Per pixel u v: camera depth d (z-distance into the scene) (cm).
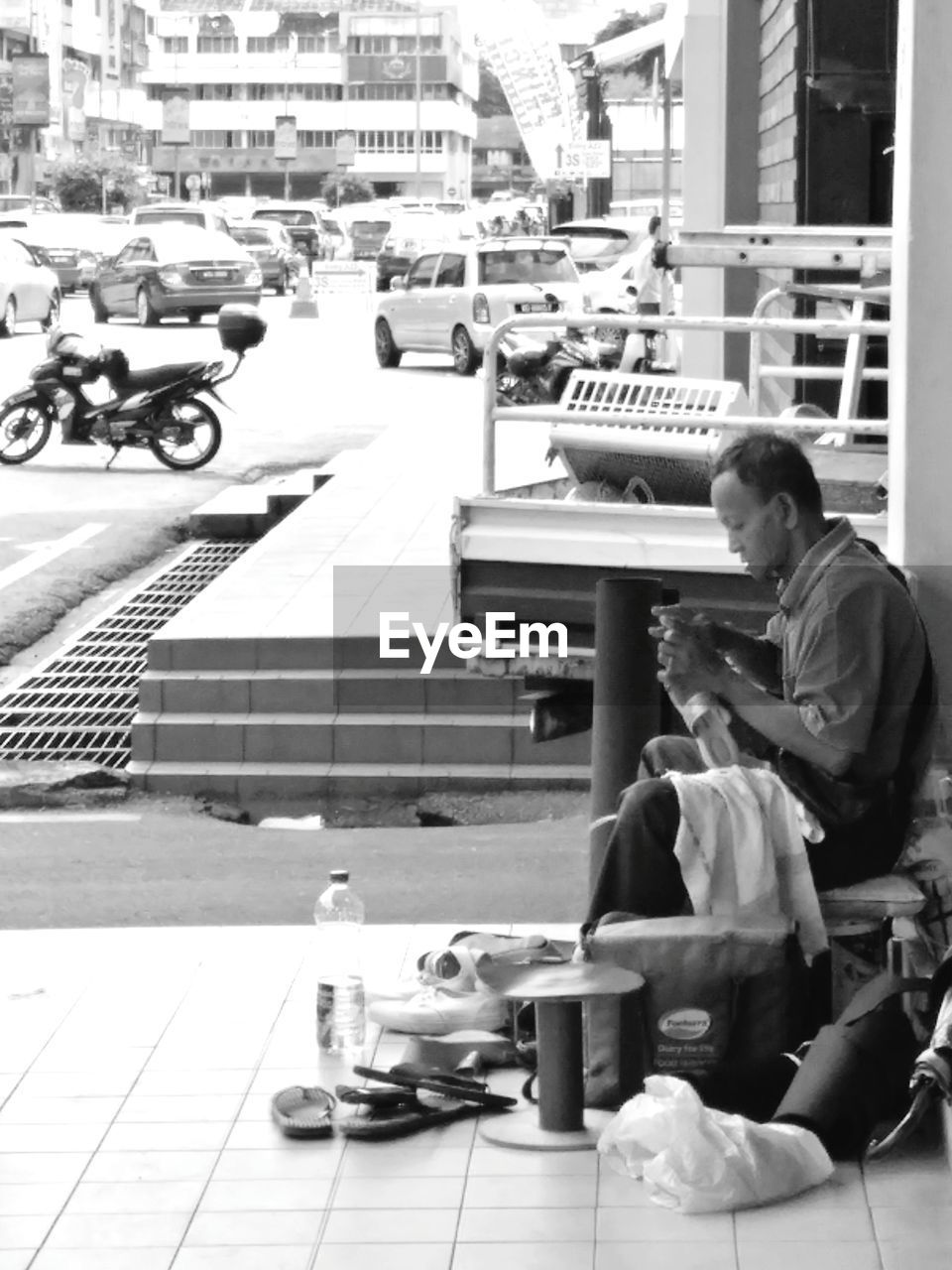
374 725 925
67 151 11500
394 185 14462
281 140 9925
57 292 3447
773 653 538
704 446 739
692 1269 410
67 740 995
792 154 1144
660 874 504
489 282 2789
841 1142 460
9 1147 481
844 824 498
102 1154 477
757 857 496
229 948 634
